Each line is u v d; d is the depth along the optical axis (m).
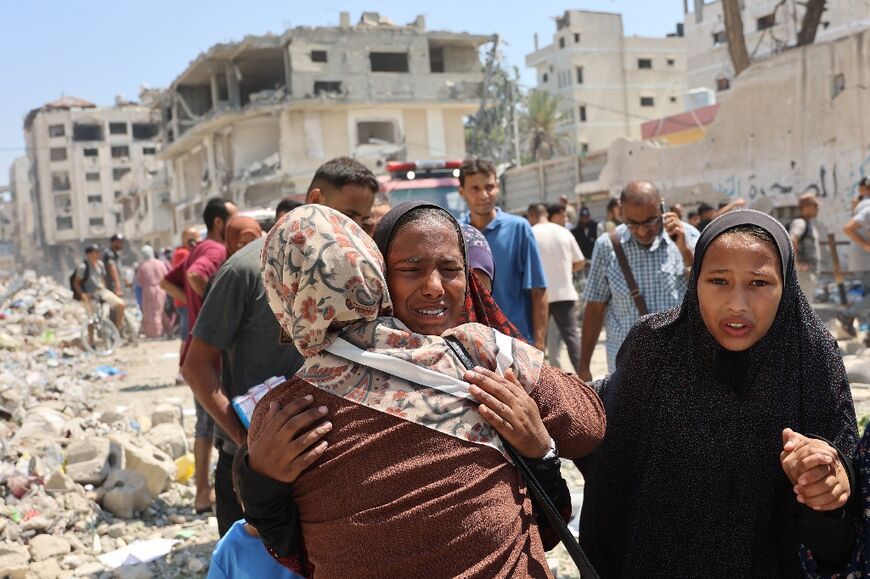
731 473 2.14
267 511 1.87
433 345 1.86
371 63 43.44
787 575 2.19
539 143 58.97
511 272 5.22
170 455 6.92
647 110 62.22
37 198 93.81
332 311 1.81
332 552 1.80
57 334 16.00
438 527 1.75
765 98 16.95
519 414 1.86
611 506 2.36
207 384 3.44
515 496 1.86
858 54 15.05
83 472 5.94
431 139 42.06
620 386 2.33
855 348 9.05
